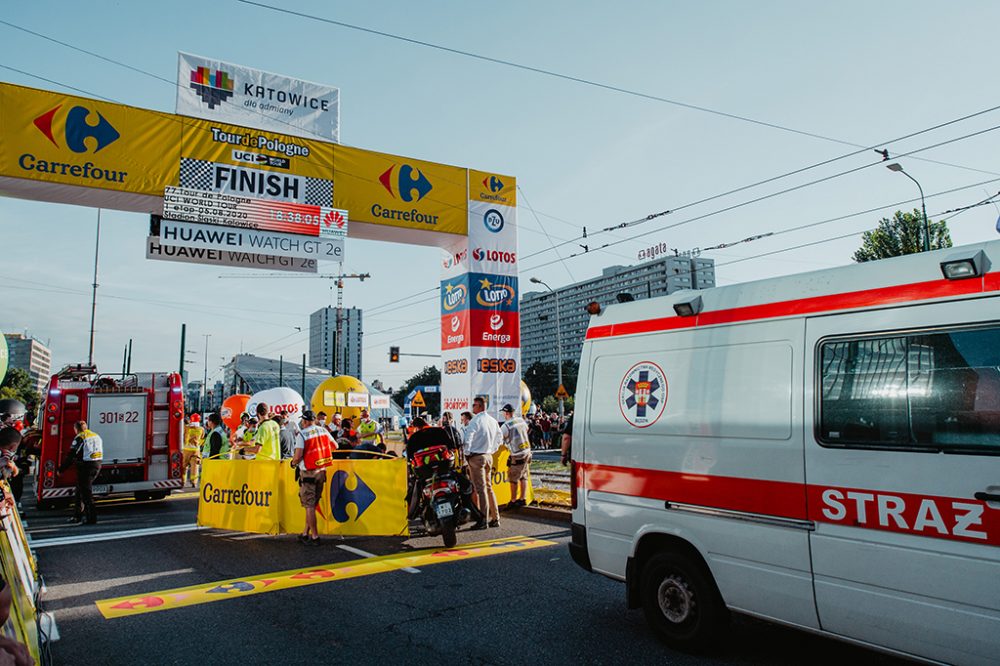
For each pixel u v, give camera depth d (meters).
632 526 4.79
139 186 11.29
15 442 6.20
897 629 3.33
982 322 3.24
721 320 4.45
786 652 4.38
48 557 7.77
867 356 3.65
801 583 3.74
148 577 6.70
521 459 10.62
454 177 14.41
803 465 3.80
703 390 4.43
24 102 10.59
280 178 12.52
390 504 8.49
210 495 9.50
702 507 4.30
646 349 4.91
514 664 4.25
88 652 4.58
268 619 5.25
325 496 8.70
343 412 28.64
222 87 12.25
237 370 78.88
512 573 6.62
